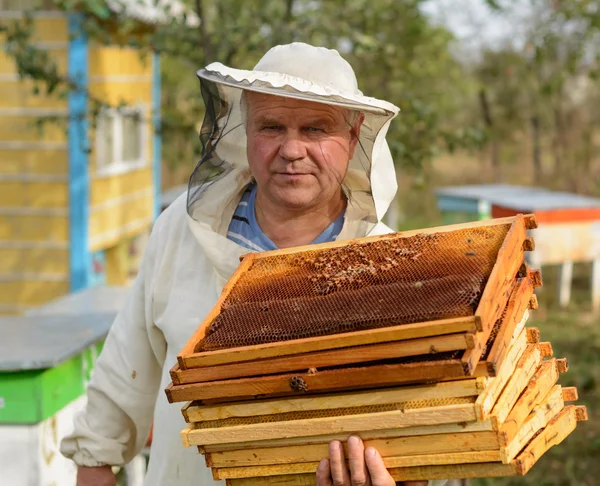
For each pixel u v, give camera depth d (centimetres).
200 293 192
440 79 947
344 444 147
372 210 189
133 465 347
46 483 298
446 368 133
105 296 414
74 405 321
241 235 194
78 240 646
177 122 585
